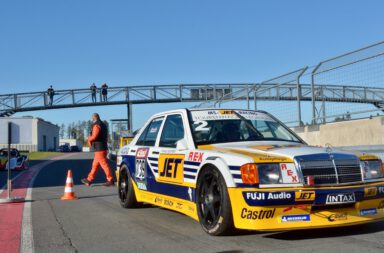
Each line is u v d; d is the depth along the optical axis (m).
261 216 4.57
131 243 5.12
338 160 4.88
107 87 45.06
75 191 10.78
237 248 4.63
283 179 4.67
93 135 11.84
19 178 15.70
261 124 6.55
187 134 6.06
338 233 5.22
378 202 5.02
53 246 5.10
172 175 6.05
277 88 12.64
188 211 5.65
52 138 84.75
